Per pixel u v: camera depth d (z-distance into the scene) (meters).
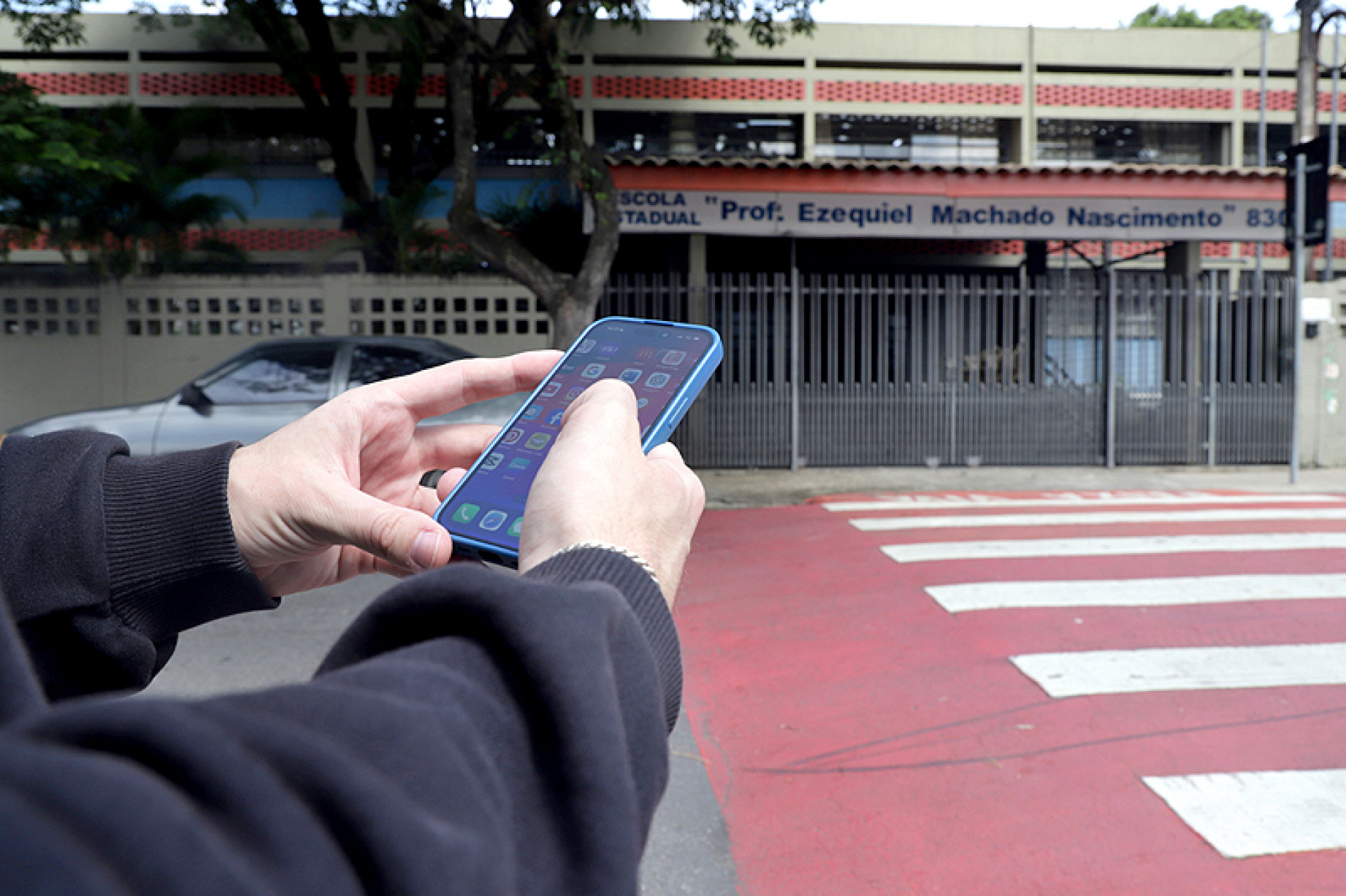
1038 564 5.80
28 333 10.89
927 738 3.49
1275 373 11.84
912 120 22.53
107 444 0.92
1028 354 11.60
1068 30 22.52
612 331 1.26
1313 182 10.18
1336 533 6.61
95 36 19.78
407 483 1.14
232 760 0.29
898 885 2.59
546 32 9.45
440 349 7.74
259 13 13.41
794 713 3.78
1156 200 11.15
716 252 17.05
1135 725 3.53
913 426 11.45
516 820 0.42
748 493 9.51
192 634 4.75
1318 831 2.77
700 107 21.59
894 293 11.34
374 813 0.31
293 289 10.93
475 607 0.46
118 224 13.03
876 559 6.11
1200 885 2.53
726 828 2.91
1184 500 8.55
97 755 0.28
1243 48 22.84
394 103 15.48
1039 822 2.88
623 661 0.50
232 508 0.93
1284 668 4.04
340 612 5.11
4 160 11.77
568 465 0.66
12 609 0.83
